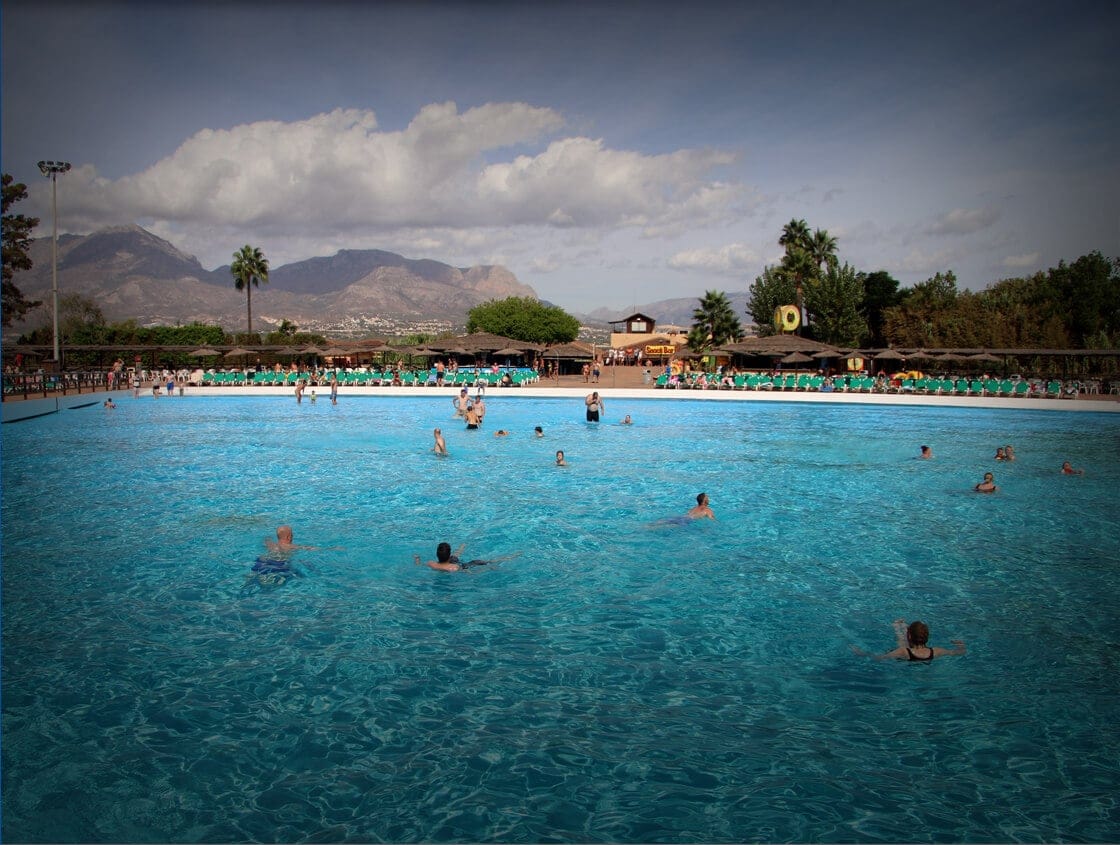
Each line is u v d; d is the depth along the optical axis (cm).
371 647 792
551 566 1080
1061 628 855
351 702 674
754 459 2078
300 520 1343
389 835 500
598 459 2062
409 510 1427
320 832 502
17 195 4753
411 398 4216
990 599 952
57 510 1422
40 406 3191
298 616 879
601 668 747
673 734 625
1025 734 628
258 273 8119
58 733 620
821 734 628
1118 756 596
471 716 652
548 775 567
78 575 1027
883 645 807
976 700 686
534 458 2069
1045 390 4038
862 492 1631
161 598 939
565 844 490
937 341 5941
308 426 2822
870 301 7188
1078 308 5825
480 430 2703
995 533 1286
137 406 3697
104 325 7862
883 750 604
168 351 6228
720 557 1131
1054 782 562
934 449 2305
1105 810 529
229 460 2025
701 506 1399
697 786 555
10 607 904
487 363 6556
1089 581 1026
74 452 2169
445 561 1072
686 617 884
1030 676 735
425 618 876
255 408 3581
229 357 6725
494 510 1430
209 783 555
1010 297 6038
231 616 878
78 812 521
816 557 1134
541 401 4009
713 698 688
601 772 571
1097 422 3080
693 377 4744
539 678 724
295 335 8031
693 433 2662
